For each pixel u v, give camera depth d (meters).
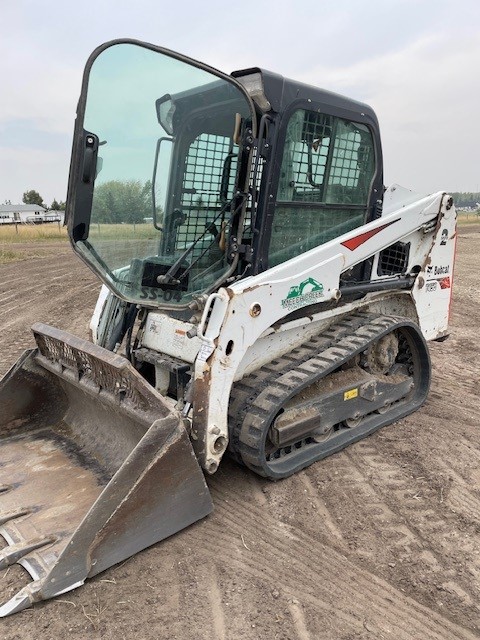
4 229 32.19
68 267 15.69
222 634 2.38
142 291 3.40
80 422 3.82
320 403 3.78
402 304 4.80
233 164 3.43
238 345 3.20
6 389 3.79
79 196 3.06
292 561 2.86
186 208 3.47
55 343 3.64
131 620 2.44
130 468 2.69
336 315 4.15
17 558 2.69
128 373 3.02
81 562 2.58
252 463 3.39
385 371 4.54
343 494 3.48
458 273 13.98
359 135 4.04
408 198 4.74
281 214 3.65
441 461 3.92
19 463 3.49
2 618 2.42
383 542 3.04
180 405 3.40
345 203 4.09
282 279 3.43
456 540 3.06
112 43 2.92
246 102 3.30
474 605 2.59
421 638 2.39
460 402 5.08
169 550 2.90
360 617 2.50
